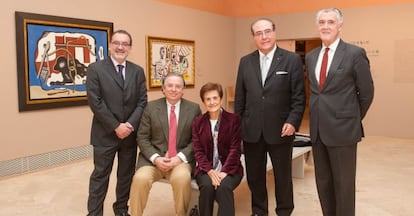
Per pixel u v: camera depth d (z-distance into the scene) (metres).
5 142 4.49
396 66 6.91
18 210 3.46
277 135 2.83
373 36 7.11
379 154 5.62
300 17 7.88
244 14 8.60
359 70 2.37
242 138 2.94
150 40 6.43
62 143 5.13
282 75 2.78
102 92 2.97
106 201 3.66
